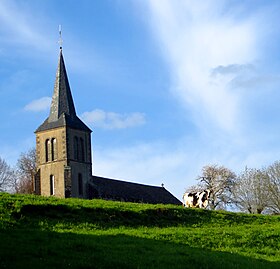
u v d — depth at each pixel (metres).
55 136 100.81
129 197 104.75
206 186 112.50
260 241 37.38
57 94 104.06
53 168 99.81
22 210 35.78
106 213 39.66
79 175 100.44
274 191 104.56
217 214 47.34
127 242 31.69
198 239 35.56
